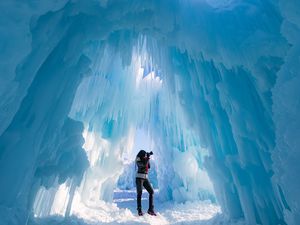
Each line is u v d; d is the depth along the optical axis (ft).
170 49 14.78
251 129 10.04
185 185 24.63
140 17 11.06
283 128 6.49
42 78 8.89
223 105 11.58
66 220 10.49
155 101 27.14
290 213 6.48
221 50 9.89
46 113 8.90
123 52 13.84
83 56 11.11
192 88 14.15
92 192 19.66
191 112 14.34
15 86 6.41
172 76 14.66
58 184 10.73
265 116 9.85
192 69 14.03
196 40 10.37
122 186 48.93
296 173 5.86
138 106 25.07
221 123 12.23
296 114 6.20
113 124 21.25
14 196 7.14
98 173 19.42
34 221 8.56
